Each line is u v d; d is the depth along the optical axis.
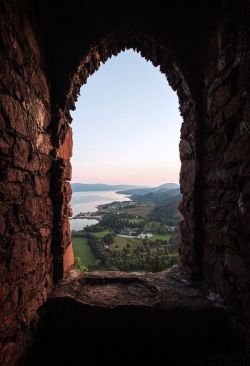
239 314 1.80
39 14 2.17
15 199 1.66
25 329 1.79
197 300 2.13
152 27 2.40
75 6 2.33
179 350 2.06
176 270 2.72
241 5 1.71
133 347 2.11
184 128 2.66
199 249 2.40
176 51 2.39
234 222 1.83
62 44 2.38
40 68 2.14
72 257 2.77
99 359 2.11
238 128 1.78
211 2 2.17
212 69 2.17
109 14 2.39
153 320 2.08
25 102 1.81
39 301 2.02
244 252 1.71
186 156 2.61
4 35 1.54
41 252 2.09
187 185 2.54
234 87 1.82
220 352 1.96
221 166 2.04
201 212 2.39
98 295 2.27
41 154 2.11
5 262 1.52
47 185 2.27
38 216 2.04
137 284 2.47
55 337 2.15
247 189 1.66
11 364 1.59
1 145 1.48
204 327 2.04
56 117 2.35
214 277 2.17
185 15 2.37
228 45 1.89
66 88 2.38
